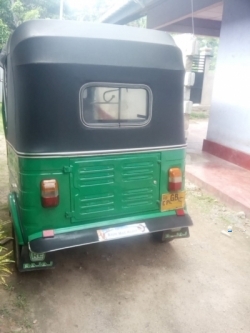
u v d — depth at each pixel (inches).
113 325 98.0
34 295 109.5
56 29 101.9
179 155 123.0
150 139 116.4
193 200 188.5
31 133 100.3
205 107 619.8
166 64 113.4
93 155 108.1
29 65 97.1
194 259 132.6
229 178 209.2
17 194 114.4
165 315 102.4
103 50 104.3
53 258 111.6
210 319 101.1
